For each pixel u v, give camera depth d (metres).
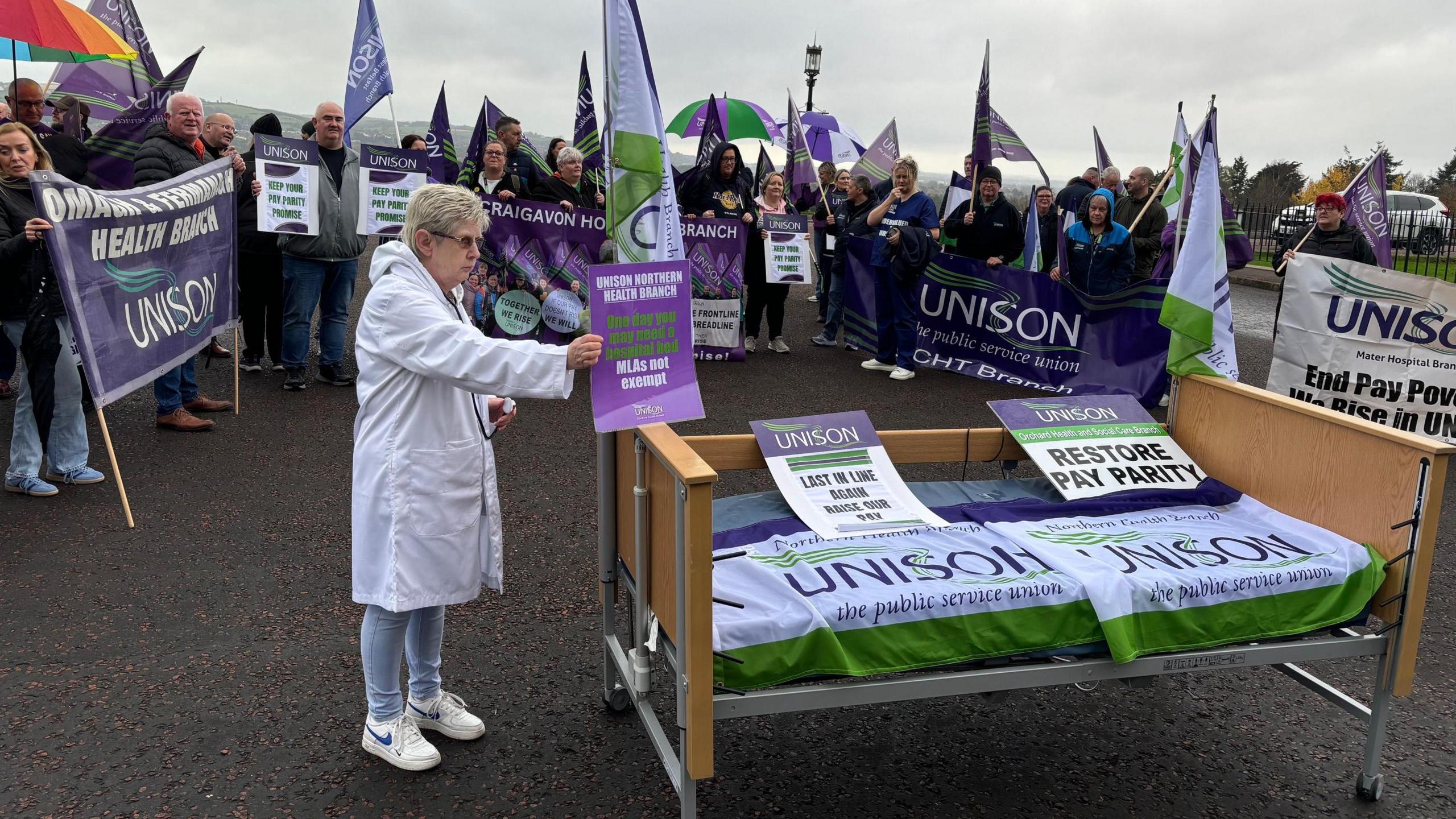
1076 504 3.33
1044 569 2.78
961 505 3.33
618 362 2.53
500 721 3.20
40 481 5.11
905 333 8.83
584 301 8.75
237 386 6.71
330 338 7.59
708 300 9.28
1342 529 3.07
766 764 3.03
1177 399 3.84
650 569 2.73
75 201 4.63
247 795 2.76
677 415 2.60
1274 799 2.92
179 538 4.61
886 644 2.53
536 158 9.50
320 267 7.27
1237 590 2.75
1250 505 3.39
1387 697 2.88
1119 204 9.77
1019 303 8.63
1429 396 6.52
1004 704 3.43
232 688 3.32
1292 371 6.80
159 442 6.09
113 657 3.50
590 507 5.23
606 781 2.89
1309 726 3.34
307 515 4.95
